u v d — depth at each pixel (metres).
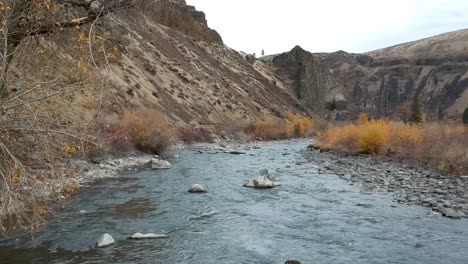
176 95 65.06
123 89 45.84
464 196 17.50
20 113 7.39
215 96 80.75
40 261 9.59
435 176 22.84
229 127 67.81
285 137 73.69
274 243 11.79
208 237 12.16
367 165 28.42
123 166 25.52
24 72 7.66
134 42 67.94
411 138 31.72
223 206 16.25
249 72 129.12
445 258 10.56
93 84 8.16
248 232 12.83
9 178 7.14
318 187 20.70
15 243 10.73
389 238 12.27
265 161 32.94
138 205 15.80
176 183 20.94
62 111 8.16
